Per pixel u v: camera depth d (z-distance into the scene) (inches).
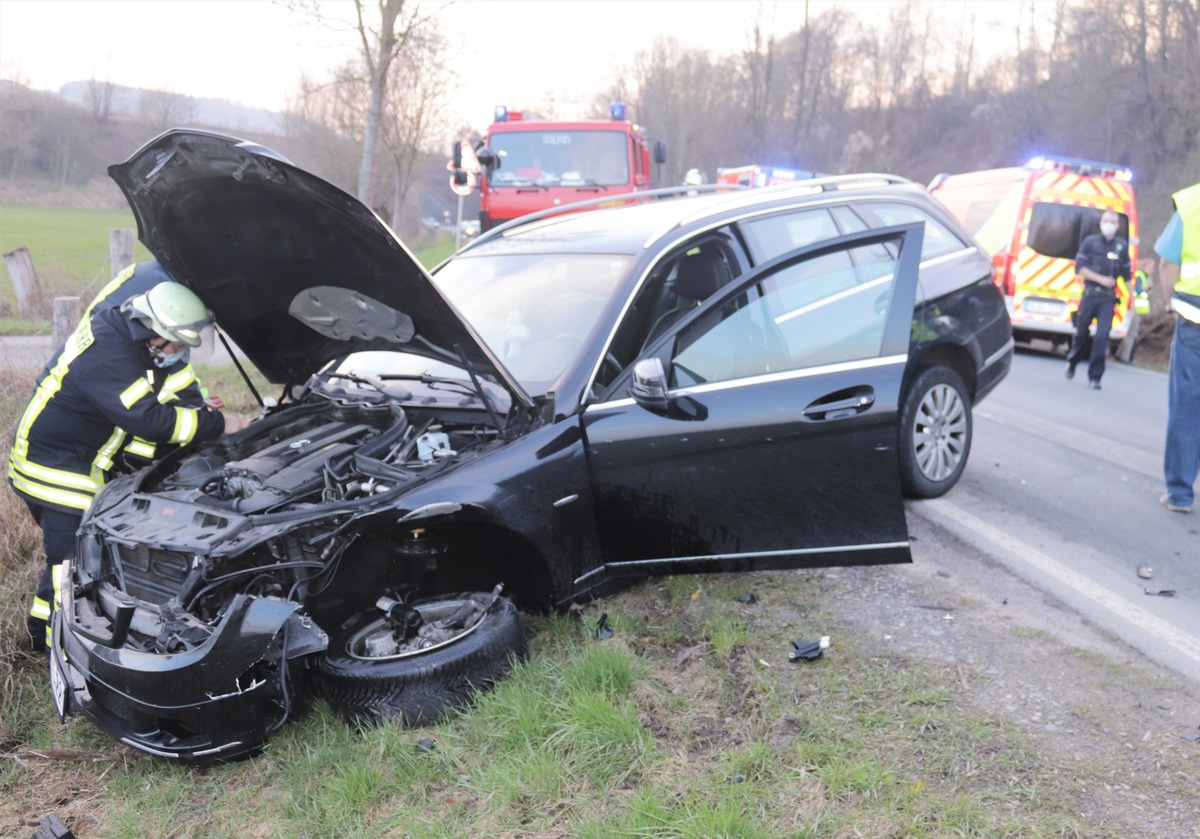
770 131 1771.7
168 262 158.2
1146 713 129.0
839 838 104.3
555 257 182.1
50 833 115.0
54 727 144.1
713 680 139.4
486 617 137.6
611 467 151.8
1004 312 230.2
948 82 2012.8
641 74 1804.9
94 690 128.6
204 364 375.2
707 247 176.6
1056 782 113.6
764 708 130.4
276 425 166.9
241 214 142.9
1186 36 1196.5
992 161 1829.5
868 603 165.8
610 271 169.5
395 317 151.7
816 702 132.6
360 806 116.0
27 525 187.3
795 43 1740.9
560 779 116.6
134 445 167.0
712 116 1756.9
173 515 133.8
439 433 153.6
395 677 127.3
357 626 137.4
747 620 158.7
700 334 158.4
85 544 141.5
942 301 211.6
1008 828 104.9
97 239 939.3
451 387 164.2
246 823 117.1
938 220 225.5
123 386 151.9
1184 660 144.3
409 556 140.2
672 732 126.9
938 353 217.2
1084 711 129.6
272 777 125.9
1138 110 1307.8
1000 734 123.6
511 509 139.3
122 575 136.2
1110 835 103.9
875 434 152.6
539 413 149.9
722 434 153.5
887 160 1831.9
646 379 146.4
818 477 154.4
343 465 143.6
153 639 124.0
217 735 122.6
